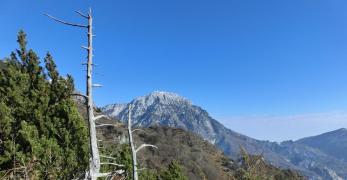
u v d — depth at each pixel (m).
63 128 19.53
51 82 20.91
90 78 10.39
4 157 16.53
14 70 20.12
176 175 36.88
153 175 35.16
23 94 19.98
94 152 10.77
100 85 10.54
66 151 18.12
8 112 18.31
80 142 19.53
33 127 18.17
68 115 19.88
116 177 14.58
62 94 20.67
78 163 17.86
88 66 10.32
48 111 19.95
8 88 19.64
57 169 16.56
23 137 17.53
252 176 22.12
